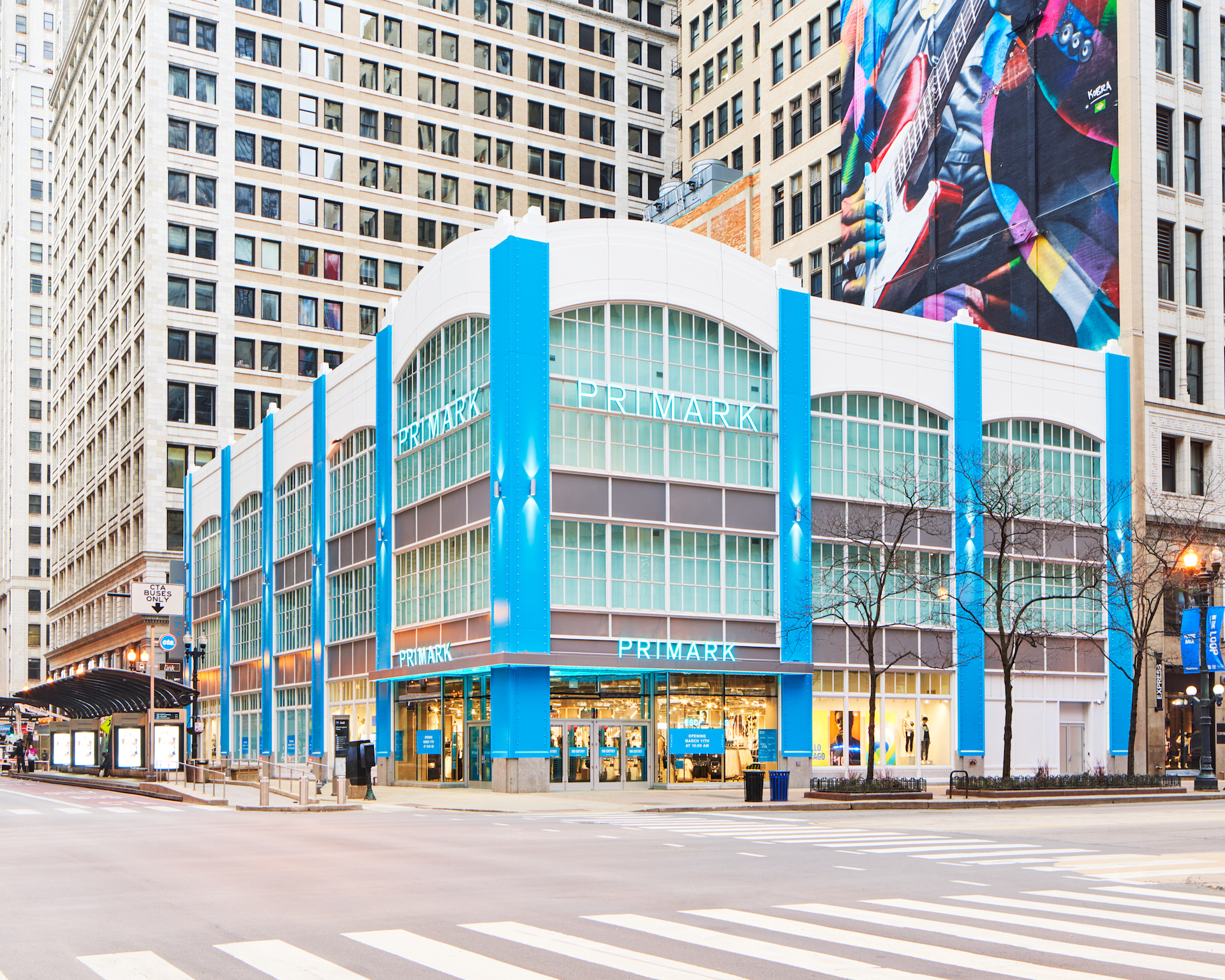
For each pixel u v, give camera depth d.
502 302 39.12
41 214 154.00
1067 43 54.72
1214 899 13.84
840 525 43.72
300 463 58.16
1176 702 51.78
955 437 47.31
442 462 43.53
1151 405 51.88
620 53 98.56
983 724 46.69
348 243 85.56
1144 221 51.91
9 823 27.28
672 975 9.32
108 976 9.39
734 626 42.41
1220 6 55.72
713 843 21.02
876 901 13.52
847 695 44.66
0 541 156.75
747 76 76.75
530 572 38.09
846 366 45.44
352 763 36.56
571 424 40.00
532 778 38.03
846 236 66.00
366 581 50.75
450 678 43.06
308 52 85.94
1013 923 11.91
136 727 54.34
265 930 11.48
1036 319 55.09
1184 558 44.00
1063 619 49.06
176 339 79.25
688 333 42.59
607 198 96.19
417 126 89.06
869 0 65.94
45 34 161.38
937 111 60.81
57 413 116.25
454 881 15.21
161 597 55.44
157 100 80.38
